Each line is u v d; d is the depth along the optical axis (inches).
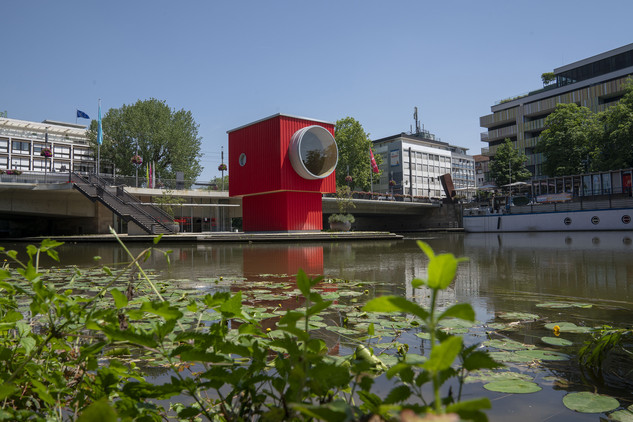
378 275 260.2
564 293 180.5
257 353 37.1
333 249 587.5
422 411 20.0
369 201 1605.6
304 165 900.0
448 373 25.9
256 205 996.6
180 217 1333.7
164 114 1825.8
